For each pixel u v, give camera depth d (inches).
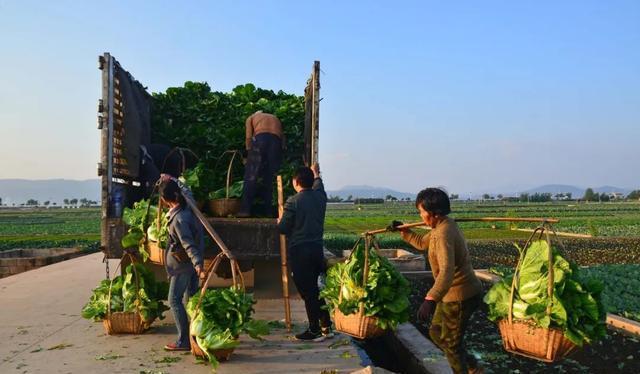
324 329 260.5
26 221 2925.7
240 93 520.1
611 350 274.2
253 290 385.7
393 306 206.5
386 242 901.8
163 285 277.6
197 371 208.5
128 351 236.8
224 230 300.7
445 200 176.2
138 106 378.0
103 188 295.7
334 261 532.7
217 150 455.8
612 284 465.4
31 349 240.1
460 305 175.3
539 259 167.5
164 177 255.1
